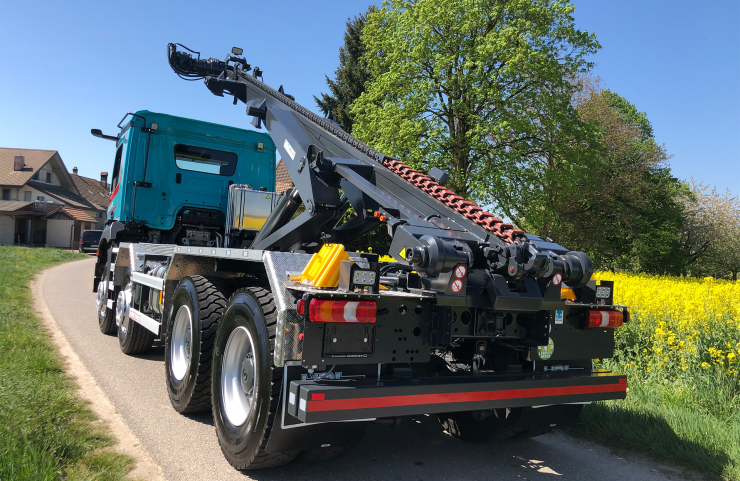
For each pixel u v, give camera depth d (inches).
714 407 178.5
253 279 145.5
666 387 201.3
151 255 235.3
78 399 171.6
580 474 134.5
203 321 155.6
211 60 260.7
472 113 856.3
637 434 157.4
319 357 104.4
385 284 119.5
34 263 879.1
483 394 115.3
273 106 206.4
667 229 1355.8
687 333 239.9
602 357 143.0
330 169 164.9
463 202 130.6
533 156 914.1
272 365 110.9
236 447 121.9
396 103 897.5
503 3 864.9
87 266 969.5
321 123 198.2
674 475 135.0
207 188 287.0
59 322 327.0
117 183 293.7
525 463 141.4
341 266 106.3
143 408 169.6
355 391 101.6
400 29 888.9
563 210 1152.2
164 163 275.7
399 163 159.8
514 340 135.6
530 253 111.7
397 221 128.8
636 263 1401.3
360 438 118.1
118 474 117.0
